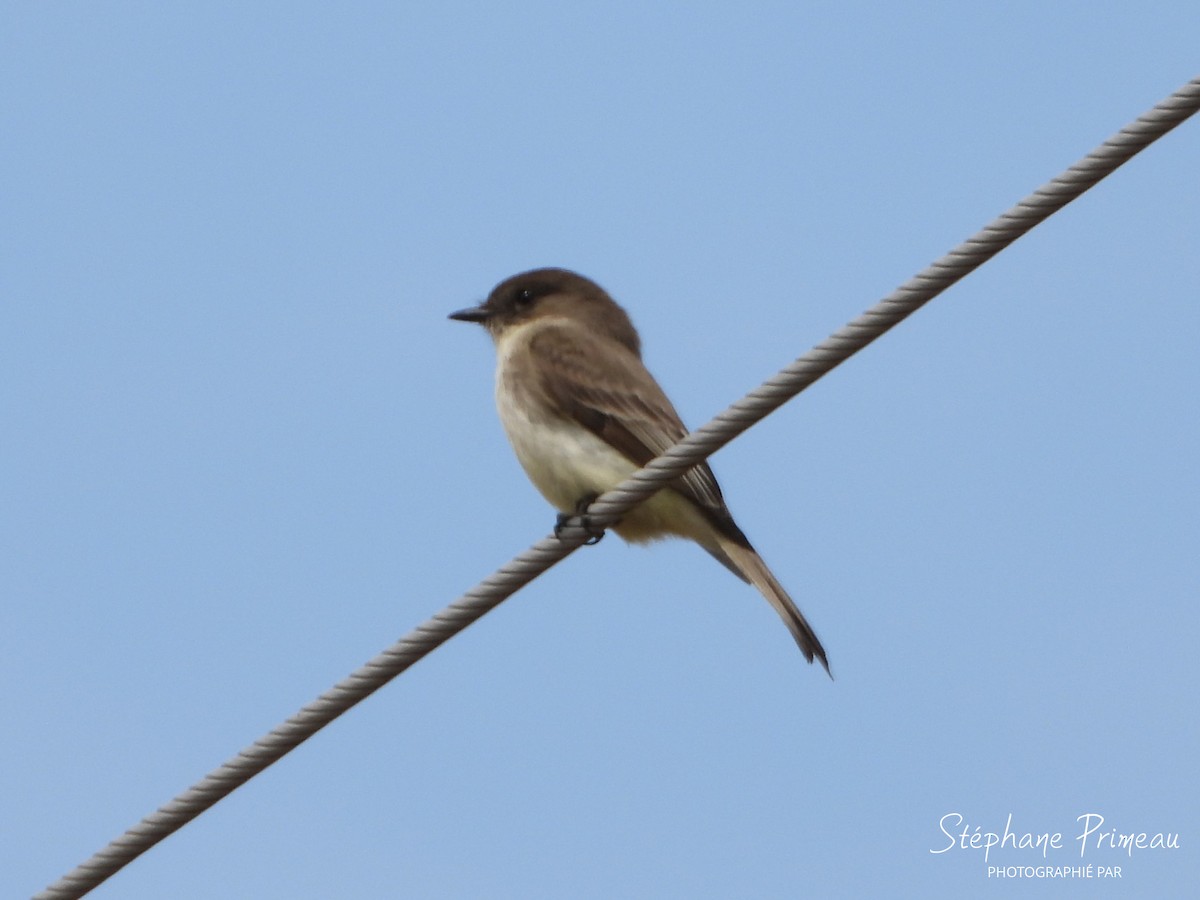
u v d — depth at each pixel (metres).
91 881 9.89
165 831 9.86
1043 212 9.23
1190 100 8.86
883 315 9.61
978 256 9.38
